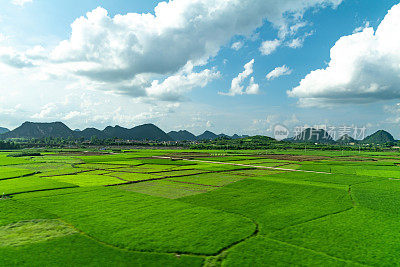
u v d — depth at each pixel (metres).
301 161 138.12
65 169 102.06
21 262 27.23
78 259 28.16
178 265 27.28
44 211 44.59
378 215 43.75
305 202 52.16
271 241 33.16
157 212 44.44
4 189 60.97
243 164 122.25
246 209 47.09
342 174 90.38
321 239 33.81
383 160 147.75
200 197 56.09
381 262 27.77
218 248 30.98
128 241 32.56
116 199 53.03
